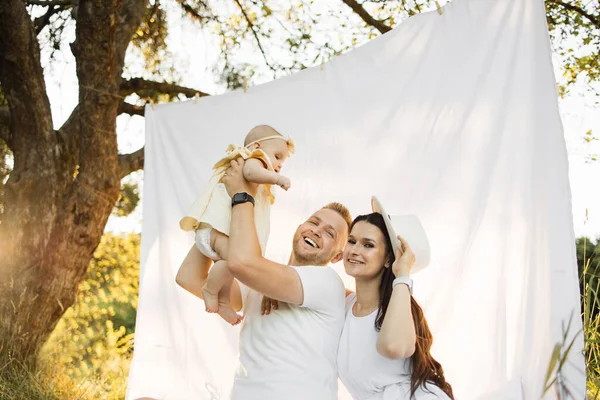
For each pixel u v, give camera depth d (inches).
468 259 131.0
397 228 115.3
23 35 213.2
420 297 135.6
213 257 117.3
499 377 124.6
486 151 130.7
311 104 155.1
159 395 160.4
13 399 175.9
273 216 154.4
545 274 118.6
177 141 170.1
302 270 114.2
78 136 236.1
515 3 130.4
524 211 125.1
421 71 141.1
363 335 114.5
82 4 216.2
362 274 116.2
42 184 222.4
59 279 219.9
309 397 111.4
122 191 336.2
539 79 124.4
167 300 164.1
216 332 158.6
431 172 137.2
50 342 235.3
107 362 251.1
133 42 290.4
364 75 148.8
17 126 223.3
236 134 163.3
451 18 138.2
